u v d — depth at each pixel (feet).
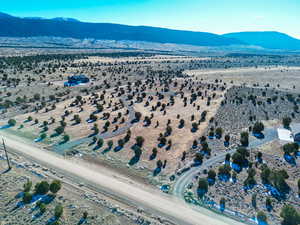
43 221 91.66
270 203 105.19
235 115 217.97
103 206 102.42
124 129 189.47
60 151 154.30
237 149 150.20
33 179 120.47
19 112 232.73
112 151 155.02
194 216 97.96
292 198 109.70
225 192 113.60
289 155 147.54
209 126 192.13
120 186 118.01
